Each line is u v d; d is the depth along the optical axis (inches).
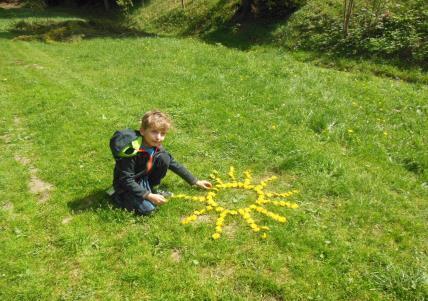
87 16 1491.1
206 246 179.3
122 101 370.3
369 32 588.1
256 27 792.3
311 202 216.5
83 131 305.6
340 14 673.0
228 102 353.4
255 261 171.2
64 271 168.1
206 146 277.9
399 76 485.1
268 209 207.6
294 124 311.3
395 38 546.3
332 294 154.4
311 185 231.5
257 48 714.8
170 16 1090.7
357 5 666.2
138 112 341.1
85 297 153.7
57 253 177.3
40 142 296.5
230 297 153.4
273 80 416.5
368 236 189.8
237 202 212.8
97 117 329.1
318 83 410.0
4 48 762.2
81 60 600.4
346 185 226.7
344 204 213.6
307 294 154.6
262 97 365.1
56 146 285.1
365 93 386.9
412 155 265.1
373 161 261.3
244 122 311.7
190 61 516.1
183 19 1032.8
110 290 157.8
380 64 517.3
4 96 419.5
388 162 260.7
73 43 802.2
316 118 313.1
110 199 213.8
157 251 177.3
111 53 634.2
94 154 270.7
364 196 219.9
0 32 1003.3
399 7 603.2
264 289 157.2
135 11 1306.6
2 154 281.6
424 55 499.2
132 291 156.4
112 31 976.9
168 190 223.8
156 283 158.9
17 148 290.8
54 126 319.9
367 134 295.7
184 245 179.0
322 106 344.8
